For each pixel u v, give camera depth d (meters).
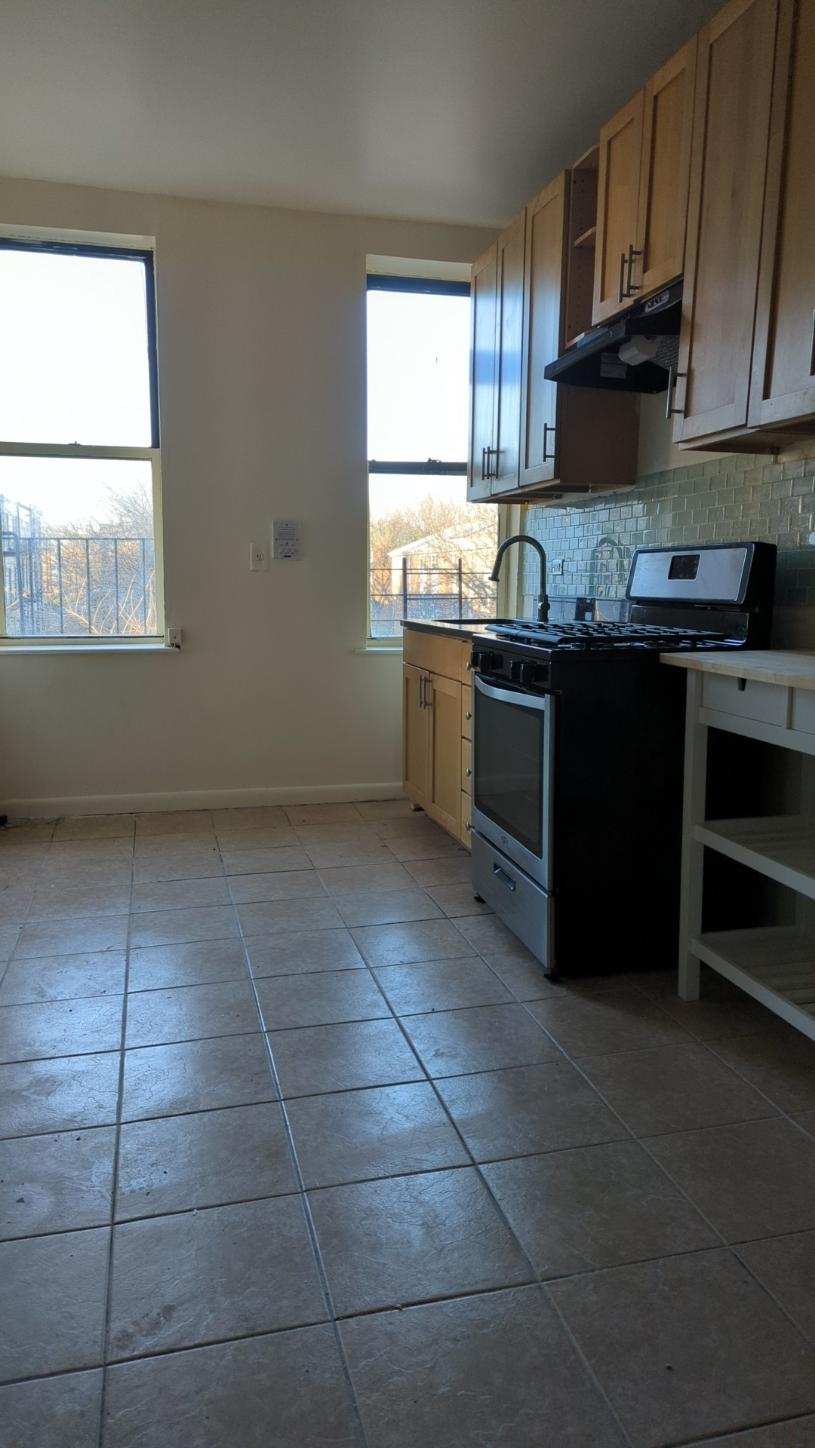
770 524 2.43
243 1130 1.71
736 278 2.05
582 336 2.78
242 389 3.81
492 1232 1.44
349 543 4.01
